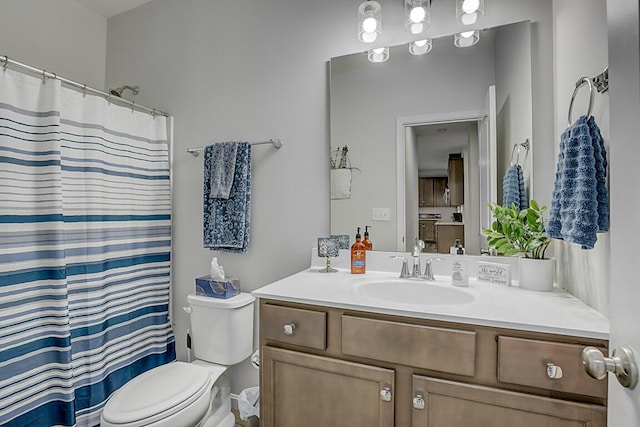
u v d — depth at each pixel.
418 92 1.60
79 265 1.65
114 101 2.06
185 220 2.14
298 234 1.83
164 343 2.10
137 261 1.96
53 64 2.16
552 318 0.94
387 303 1.12
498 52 1.47
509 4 1.44
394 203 1.64
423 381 1.01
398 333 1.05
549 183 1.37
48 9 2.13
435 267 1.56
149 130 2.07
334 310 1.16
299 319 1.20
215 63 2.06
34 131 1.48
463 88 1.53
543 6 1.39
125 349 1.87
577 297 1.15
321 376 1.17
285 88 1.86
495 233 1.35
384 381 1.06
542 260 1.25
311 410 1.18
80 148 1.68
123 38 2.39
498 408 0.93
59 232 1.49
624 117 0.54
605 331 0.84
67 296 1.52
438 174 1.57
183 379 1.47
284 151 1.86
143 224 2.00
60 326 1.49
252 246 1.93
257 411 1.64
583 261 1.10
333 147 1.75
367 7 1.55
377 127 1.67
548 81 1.38
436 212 1.58
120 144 1.87
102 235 1.76
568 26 1.22
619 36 0.56
